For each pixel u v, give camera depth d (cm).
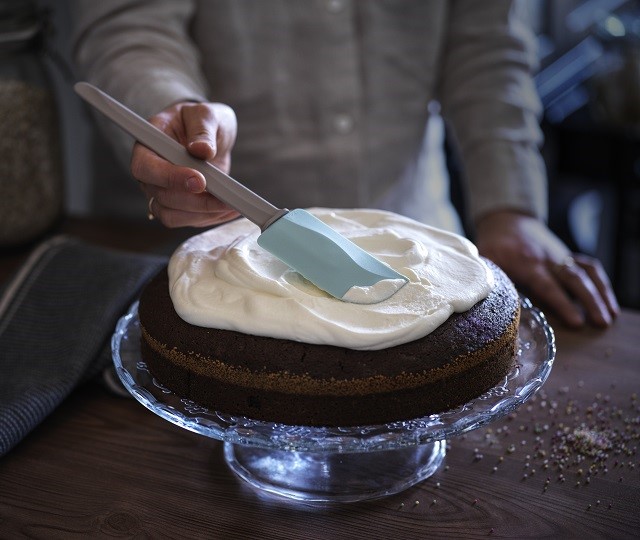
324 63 139
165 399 83
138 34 124
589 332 113
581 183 237
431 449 89
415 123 150
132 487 84
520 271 121
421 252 87
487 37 147
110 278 109
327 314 78
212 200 90
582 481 84
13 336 104
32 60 134
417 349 79
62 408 98
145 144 88
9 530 78
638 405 96
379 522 79
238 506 82
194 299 82
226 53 138
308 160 144
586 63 246
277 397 79
